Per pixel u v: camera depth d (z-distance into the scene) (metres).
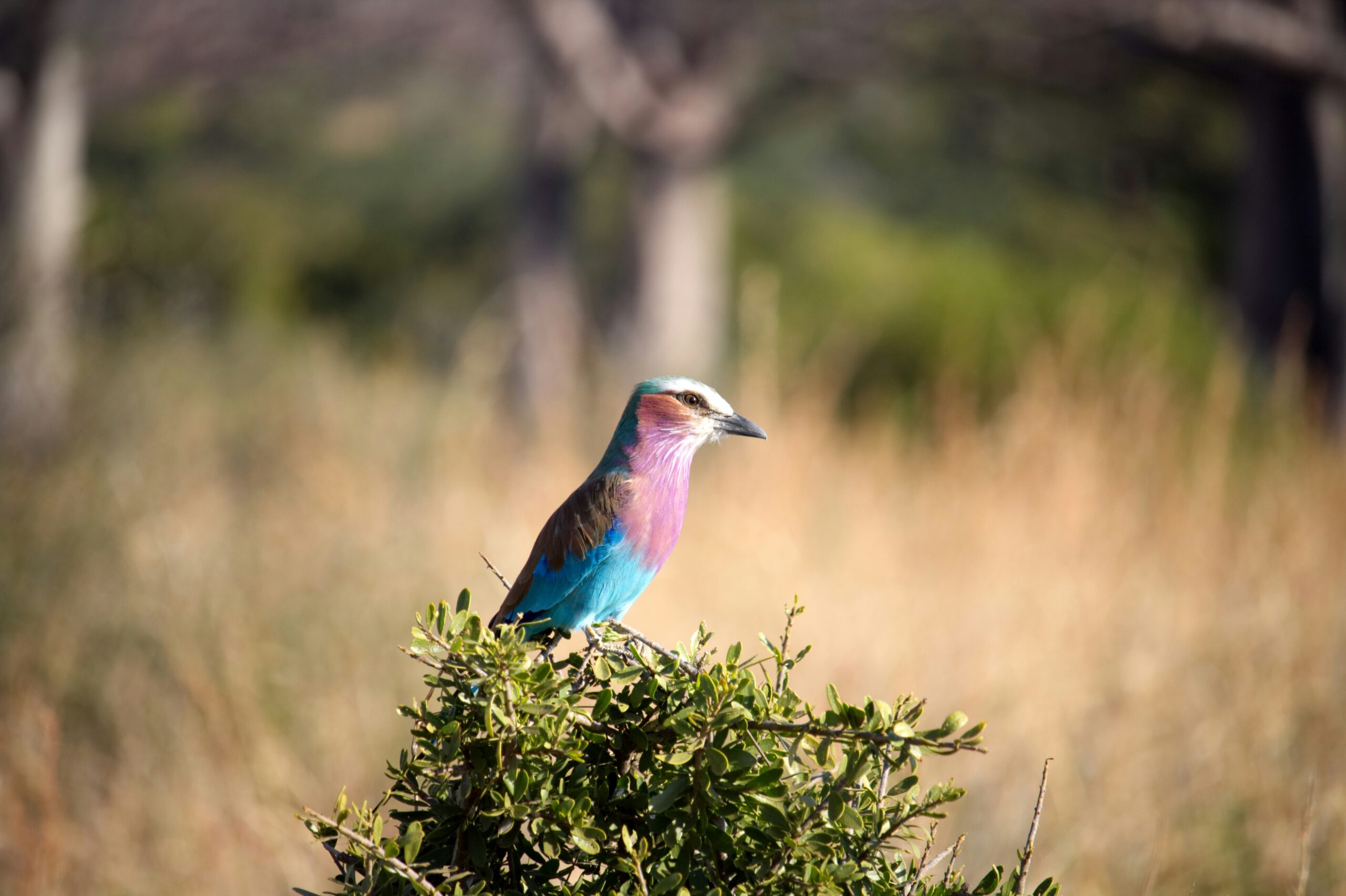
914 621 10.24
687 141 24.28
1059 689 9.09
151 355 13.39
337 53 23.94
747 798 3.69
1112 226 32.81
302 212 32.47
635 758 4.00
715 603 10.86
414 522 11.77
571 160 24.91
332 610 9.93
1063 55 23.03
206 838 7.76
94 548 10.09
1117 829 7.90
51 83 17.02
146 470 11.61
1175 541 11.88
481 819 3.83
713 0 22.91
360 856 3.77
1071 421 13.41
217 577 10.02
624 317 25.42
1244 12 20.39
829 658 9.75
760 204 32.62
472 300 31.16
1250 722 8.84
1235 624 10.33
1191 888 6.76
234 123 32.38
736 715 3.67
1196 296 30.27
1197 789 8.36
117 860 7.71
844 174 35.69
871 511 12.89
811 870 3.61
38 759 7.83
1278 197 23.42
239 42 22.78
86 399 11.94
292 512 12.05
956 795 3.75
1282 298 23.38
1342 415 23.17
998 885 4.16
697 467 14.59
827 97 25.36
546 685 3.71
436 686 3.78
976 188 33.81
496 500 13.23
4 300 12.00
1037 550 11.42
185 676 8.79
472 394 16.67
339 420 15.12
